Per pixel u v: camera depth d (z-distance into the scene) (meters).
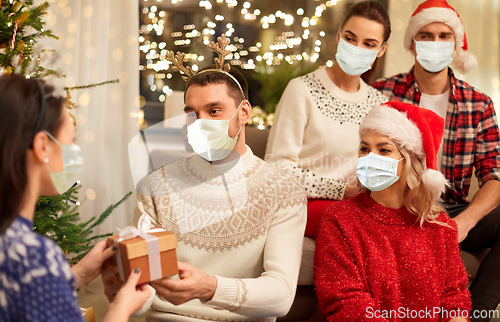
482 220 1.90
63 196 1.76
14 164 0.69
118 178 2.88
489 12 3.28
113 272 1.02
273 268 1.20
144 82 3.33
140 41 3.08
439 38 2.12
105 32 2.87
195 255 1.25
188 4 3.62
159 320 1.26
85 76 2.78
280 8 3.77
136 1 2.94
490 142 2.15
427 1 2.22
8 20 1.67
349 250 1.38
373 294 1.34
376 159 1.42
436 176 1.37
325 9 3.76
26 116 0.70
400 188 1.44
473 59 2.17
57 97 0.76
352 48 1.92
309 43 3.79
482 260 1.82
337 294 1.31
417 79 2.25
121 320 0.81
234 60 3.70
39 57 1.90
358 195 1.51
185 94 1.28
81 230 1.82
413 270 1.36
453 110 2.18
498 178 2.06
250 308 1.12
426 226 1.42
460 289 1.41
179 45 3.64
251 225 1.26
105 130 2.88
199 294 1.06
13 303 0.65
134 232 0.95
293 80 2.01
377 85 2.33
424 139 1.44
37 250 0.67
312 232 1.77
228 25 3.51
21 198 0.70
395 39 3.54
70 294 0.69
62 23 2.74
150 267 0.91
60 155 0.76
